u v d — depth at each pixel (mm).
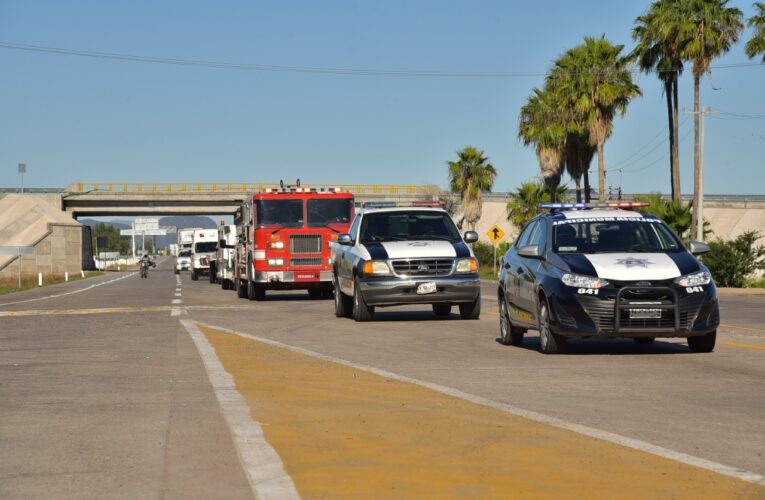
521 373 16188
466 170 102000
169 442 10188
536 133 81062
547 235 20422
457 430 10797
